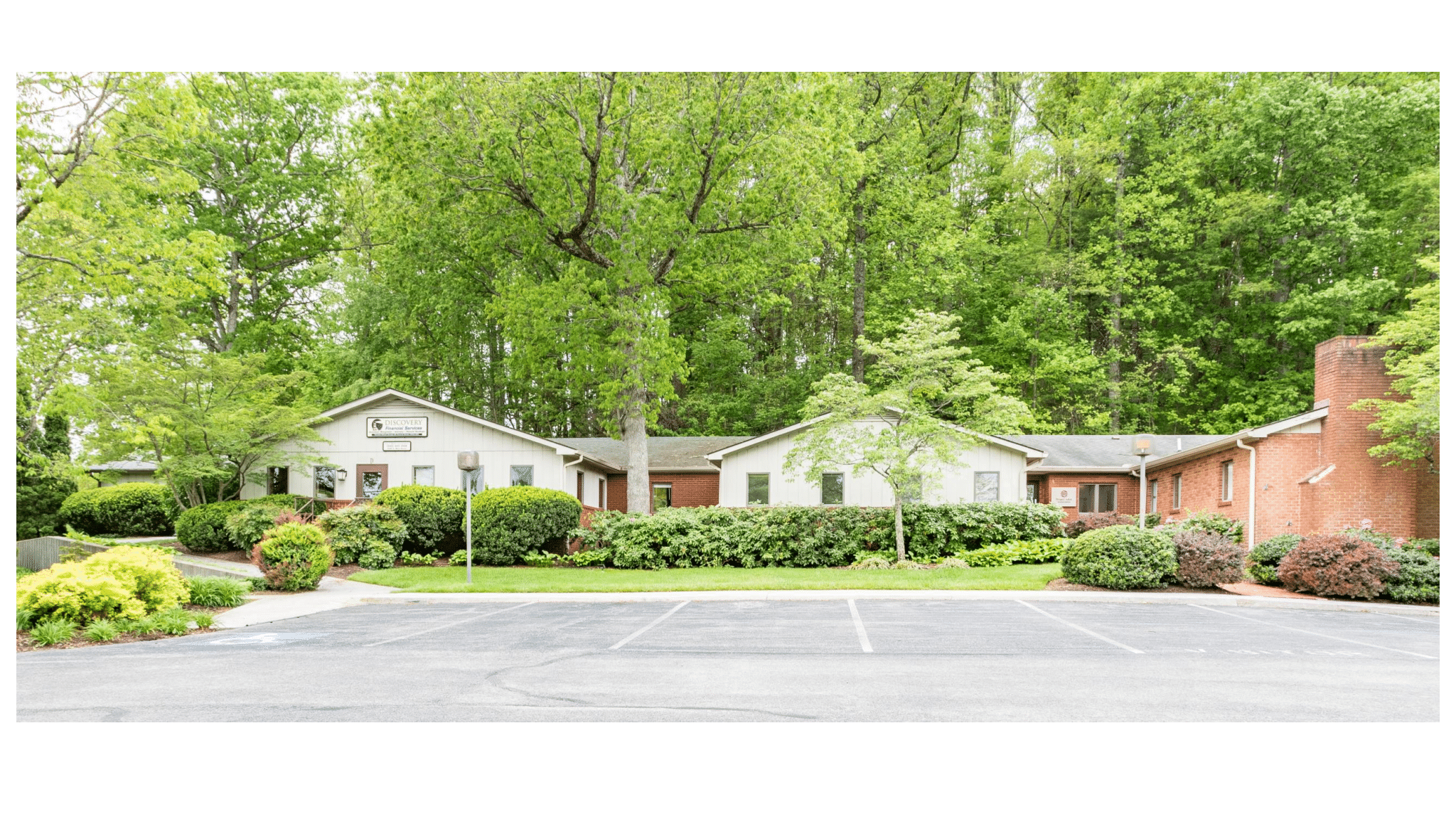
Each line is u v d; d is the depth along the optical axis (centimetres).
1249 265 3494
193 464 2158
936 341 1977
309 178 3622
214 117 3403
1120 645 988
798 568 2102
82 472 1997
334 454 2516
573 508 2247
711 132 2233
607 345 2341
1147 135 3550
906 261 3572
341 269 3616
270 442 2383
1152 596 1484
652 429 3728
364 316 3362
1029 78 3919
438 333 3397
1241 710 699
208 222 3431
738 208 2397
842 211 3397
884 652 941
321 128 3653
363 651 965
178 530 2194
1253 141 3216
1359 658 905
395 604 1499
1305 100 3114
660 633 1087
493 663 884
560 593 1602
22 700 735
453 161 2234
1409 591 1428
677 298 2678
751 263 2558
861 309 3616
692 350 3731
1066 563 1672
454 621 1237
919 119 3694
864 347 2047
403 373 3434
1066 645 988
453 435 2516
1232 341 3525
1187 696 738
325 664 880
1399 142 3078
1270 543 1675
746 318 3850
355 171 3741
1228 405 3297
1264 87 3212
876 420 2462
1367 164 3138
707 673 825
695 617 1254
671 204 2234
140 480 3034
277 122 3584
